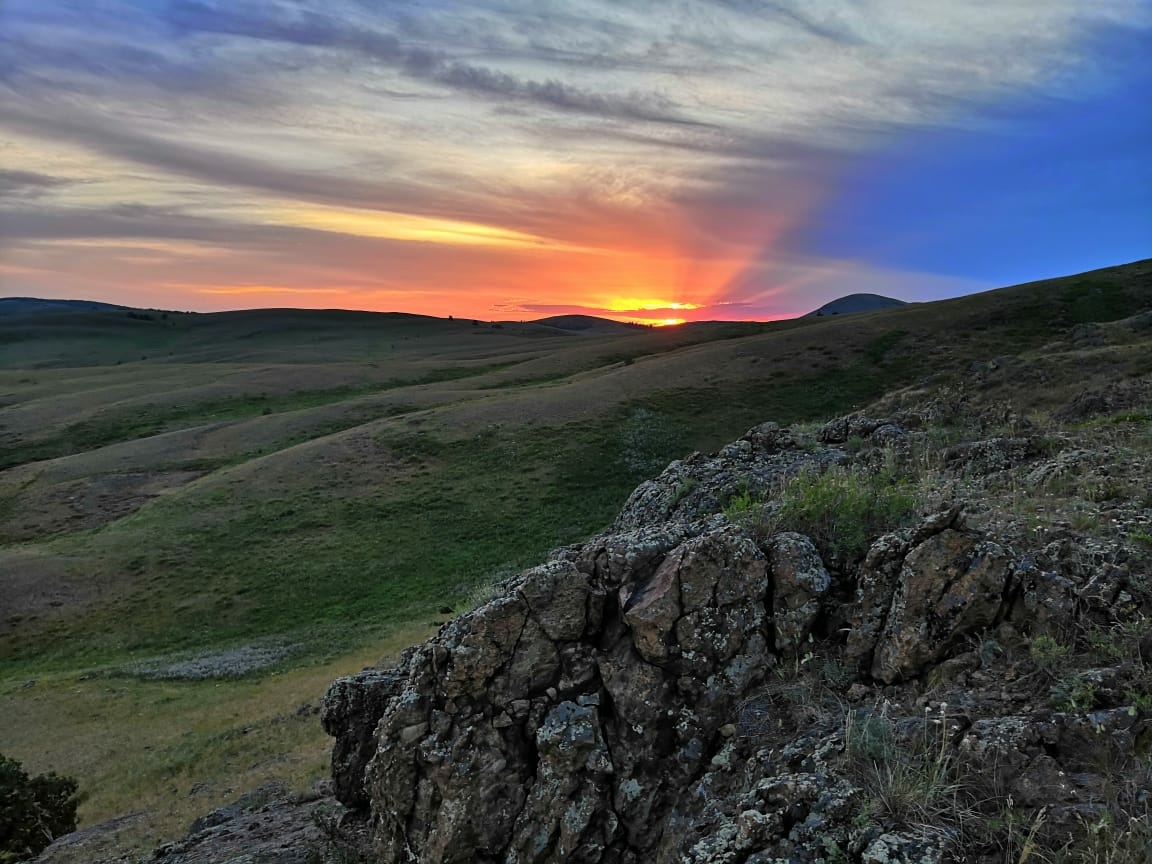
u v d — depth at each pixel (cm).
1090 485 717
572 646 585
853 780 406
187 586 4247
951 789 375
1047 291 8319
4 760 1669
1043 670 443
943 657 491
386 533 4781
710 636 554
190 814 1566
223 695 2816
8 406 9969
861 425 1218
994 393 3406
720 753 505
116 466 6788
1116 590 476
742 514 656
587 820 516
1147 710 392
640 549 624
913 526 568
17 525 5606
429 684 605
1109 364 3288
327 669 2886
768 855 390
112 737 2503
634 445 5856
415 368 12188
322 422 7881
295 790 1305
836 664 529
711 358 8000
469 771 552
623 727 543
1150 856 312
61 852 1476
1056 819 350
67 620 3938
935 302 9644
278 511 5197
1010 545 552
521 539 4547
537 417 6575
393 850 589
